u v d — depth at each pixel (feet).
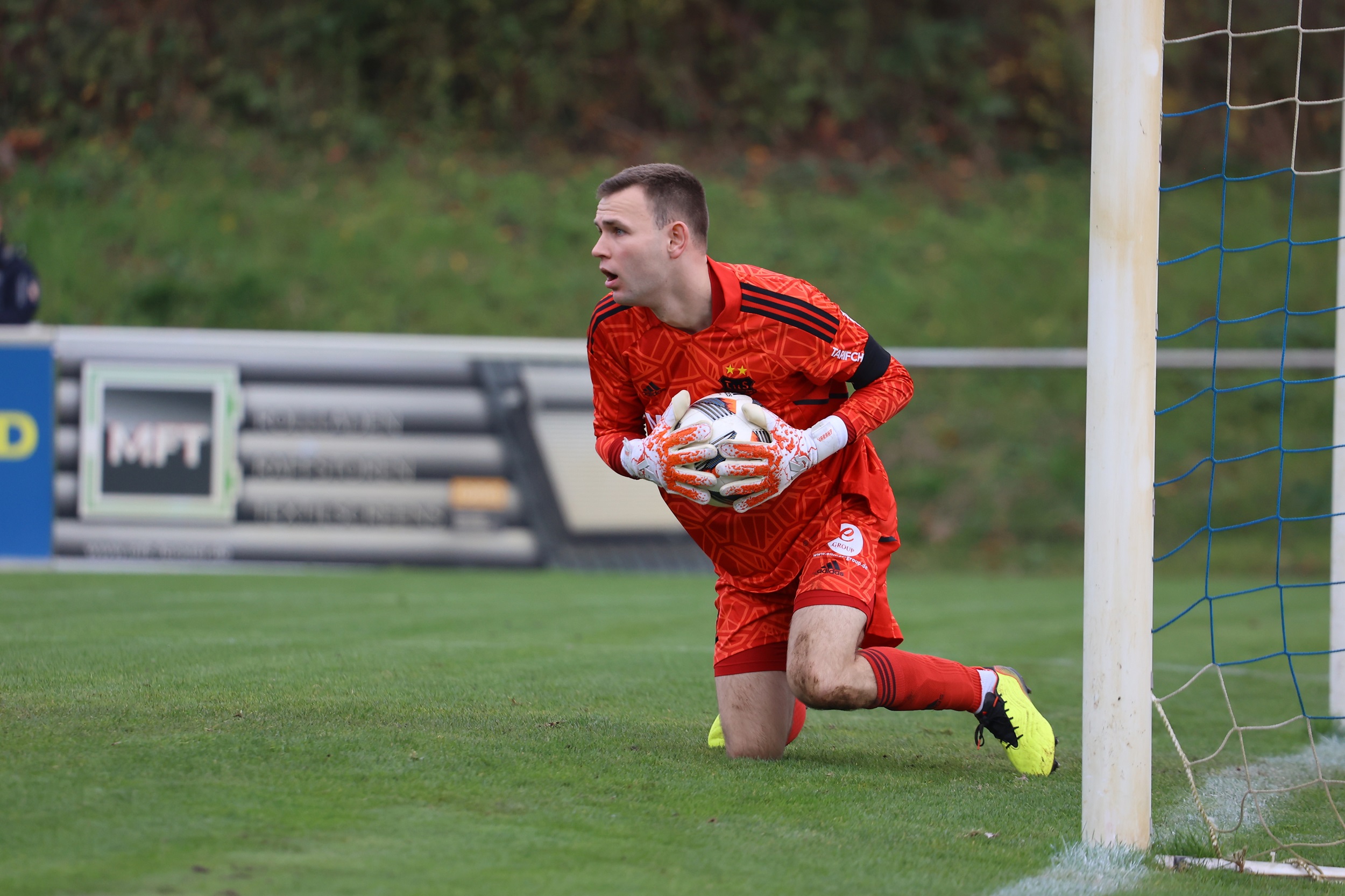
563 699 45.68
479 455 106.01
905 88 196.34
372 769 30.94
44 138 167.73
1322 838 31.30
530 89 184.55
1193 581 119.75
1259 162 191.52
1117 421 28.12
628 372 36.35
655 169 33.71
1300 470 140.77
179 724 35.14
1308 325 159.33
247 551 103.35
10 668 46.16
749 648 37.14
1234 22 199.00
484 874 23.58
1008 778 36.27
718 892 23.39
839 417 35.04
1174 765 41.96
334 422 104.32
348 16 181.47
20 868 22.66
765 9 197.67
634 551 107.76
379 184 168.25
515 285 155.94
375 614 75.05
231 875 22.77
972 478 137.80
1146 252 28.12
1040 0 204.13
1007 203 182.19
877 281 163.43
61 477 101.91
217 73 174.81
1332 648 50.49
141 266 152.25
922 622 83.66
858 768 36.35
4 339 101.04
